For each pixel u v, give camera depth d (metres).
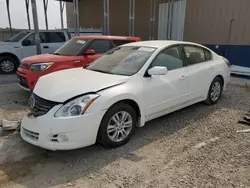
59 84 3.36
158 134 3.84
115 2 15.42
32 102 3.30
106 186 2.58
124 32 15.09
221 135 3.79
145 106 3.64
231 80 8.55
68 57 5.88
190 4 11.18
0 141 3.61
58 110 2.94
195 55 4.78
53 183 2.63
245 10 9.02
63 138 2.92
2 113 4.81
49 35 9.54
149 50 4.05
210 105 5.27
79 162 3.04
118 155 3.20
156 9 13.16
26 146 3.46
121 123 3.39
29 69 5.50
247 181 2.64
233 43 9.61
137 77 3.59
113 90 3.24
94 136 3.09
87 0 17.56
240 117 4.55
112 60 4.19
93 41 6.47
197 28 11.05
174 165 2.96
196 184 2.59
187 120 4.42
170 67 4.12
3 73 9.35
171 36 11.89
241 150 3.30
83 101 2.99
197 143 3.53
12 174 2.79
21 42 9.38
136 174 2.79
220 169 2.87
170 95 4.02
